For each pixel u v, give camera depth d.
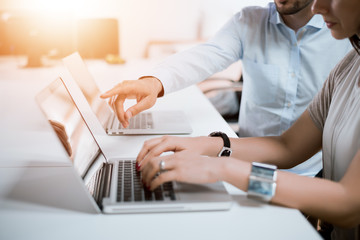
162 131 1.18
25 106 1.74
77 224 0.65
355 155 0.73
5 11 2.50
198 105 1.61
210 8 3.78
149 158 0.83
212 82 2.58
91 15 3.66
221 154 0.92
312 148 1.00
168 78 1.27
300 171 1.37
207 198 0.71
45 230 0.63
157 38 3.82
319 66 1.43
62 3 3.58
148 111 1.47
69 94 0.98
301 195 0.70
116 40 3.03
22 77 2.25
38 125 1.42
